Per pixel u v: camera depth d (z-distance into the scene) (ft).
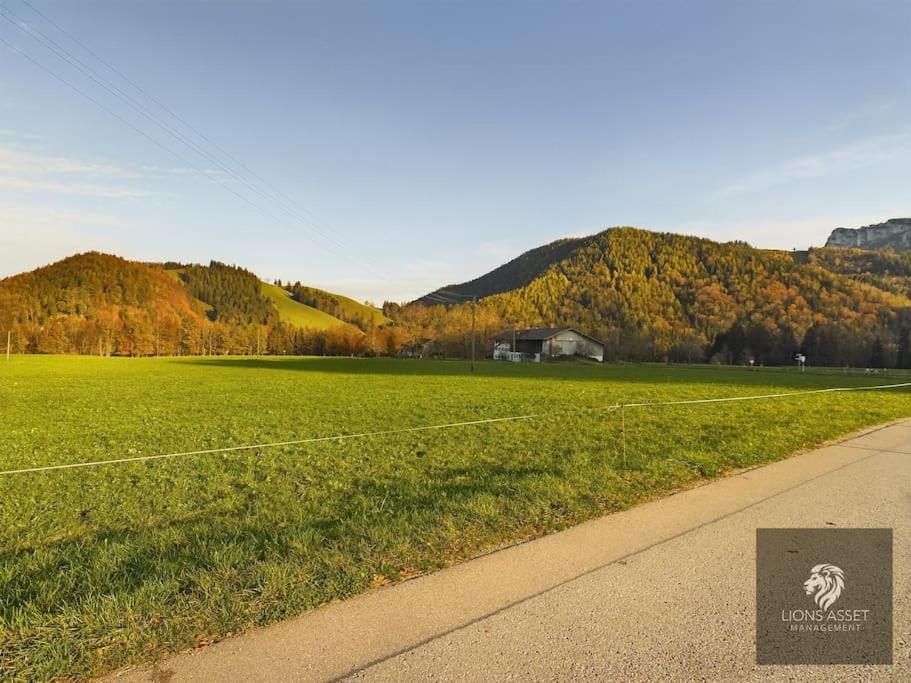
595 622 11.60
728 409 56.85
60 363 209.56
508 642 10.78
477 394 82.89
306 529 17.94
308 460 32.24
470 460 31.50
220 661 10.21
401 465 30.42
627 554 15.55
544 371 169.48
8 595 12.86
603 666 9.96
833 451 32.45
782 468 27.40
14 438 43.29
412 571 14.33
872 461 29.30
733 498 21.58
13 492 25.44
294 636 11.07
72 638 10.84
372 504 21.62
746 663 10.09
